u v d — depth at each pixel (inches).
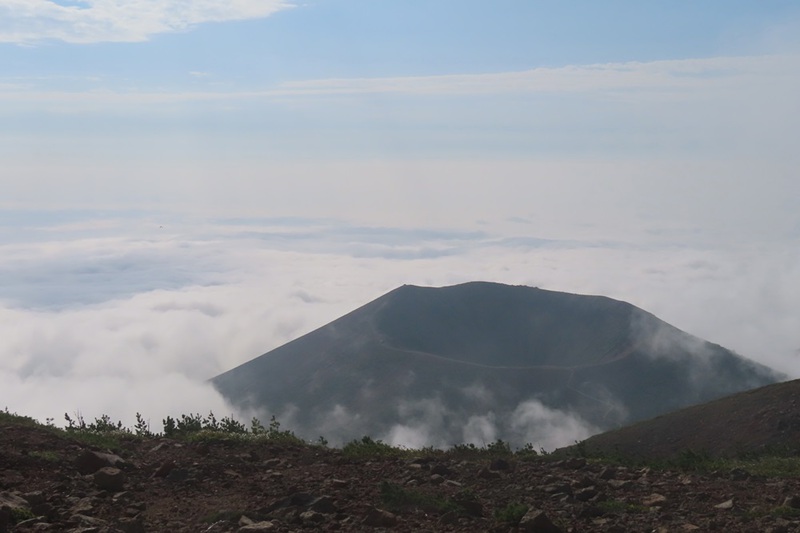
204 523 355.6
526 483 463.2
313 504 382.9
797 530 347.3
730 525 362.6
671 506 406.3
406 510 390.0
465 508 388.5
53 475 429.4
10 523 333.4
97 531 323.0
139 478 449.7
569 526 364.2
